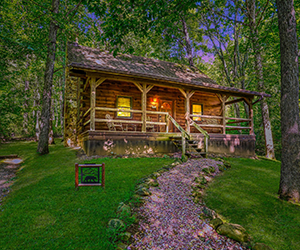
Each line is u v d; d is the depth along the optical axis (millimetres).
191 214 4059
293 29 5410
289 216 4199
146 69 12500
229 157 10758
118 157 8578
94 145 8531
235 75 18750
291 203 4789
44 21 11656
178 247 3082
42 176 6309
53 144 15703
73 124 15102
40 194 4695
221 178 6496
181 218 3869
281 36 5551
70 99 15523
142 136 9508
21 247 2863
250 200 4871
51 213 3793
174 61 23578
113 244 2975
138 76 9336
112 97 11875
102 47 21984
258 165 9055
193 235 3410
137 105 12492
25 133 25344
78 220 3559
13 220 3574
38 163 8289
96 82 9125
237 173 7238
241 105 28188
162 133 9961
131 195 4578
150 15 6840
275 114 14945
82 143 11367
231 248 3168
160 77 9703
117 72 8773
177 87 11078
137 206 4090
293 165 5039
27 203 4238
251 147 12055
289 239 3463
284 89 5426
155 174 6023
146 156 9141
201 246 3154
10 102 14969
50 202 4230
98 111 11523
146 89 10219
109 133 8852
